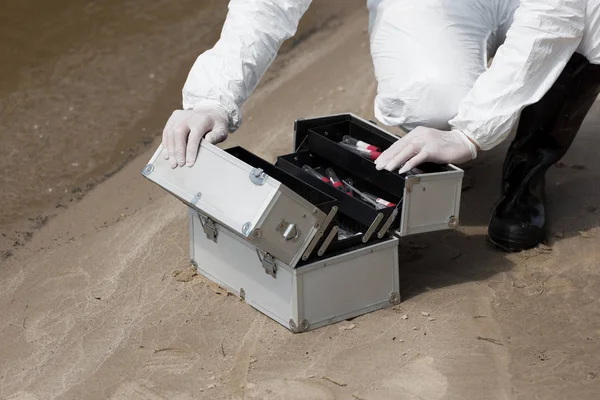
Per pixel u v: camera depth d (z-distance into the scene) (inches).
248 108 182.9
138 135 178.7
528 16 110.0
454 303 114.2
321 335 107.8
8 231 145.7
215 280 120.0
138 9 232.2
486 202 139.6
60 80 199.6
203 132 111.0
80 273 128.6
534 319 110.9
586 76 120.0
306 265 104.0
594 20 112.6
